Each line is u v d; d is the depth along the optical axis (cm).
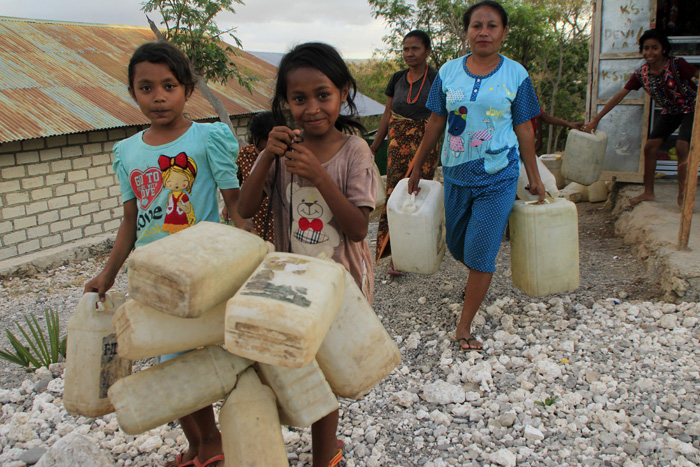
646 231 512
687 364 332
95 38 1202
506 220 364
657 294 430
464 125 358
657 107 644
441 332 396
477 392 319
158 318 174
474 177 359
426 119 502
